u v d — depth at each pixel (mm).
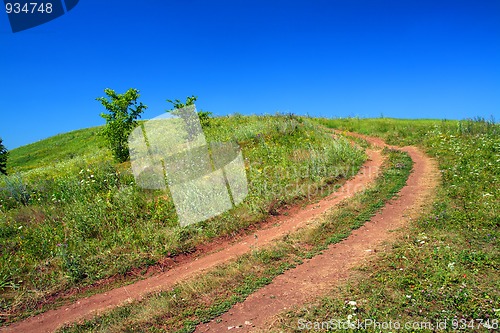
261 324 4496
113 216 8367
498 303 4227
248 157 13211
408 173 11586
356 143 17328
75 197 9688
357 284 5109
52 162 24594
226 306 4996
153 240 7312
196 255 7055
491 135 15125
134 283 6172
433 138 16672
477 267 5125
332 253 6414
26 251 7066
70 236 7590
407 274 5137
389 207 8578
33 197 10383
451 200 8266
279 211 9023
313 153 12891
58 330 4891
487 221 6715
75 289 6055
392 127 22203
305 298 4984
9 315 5391
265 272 5887
